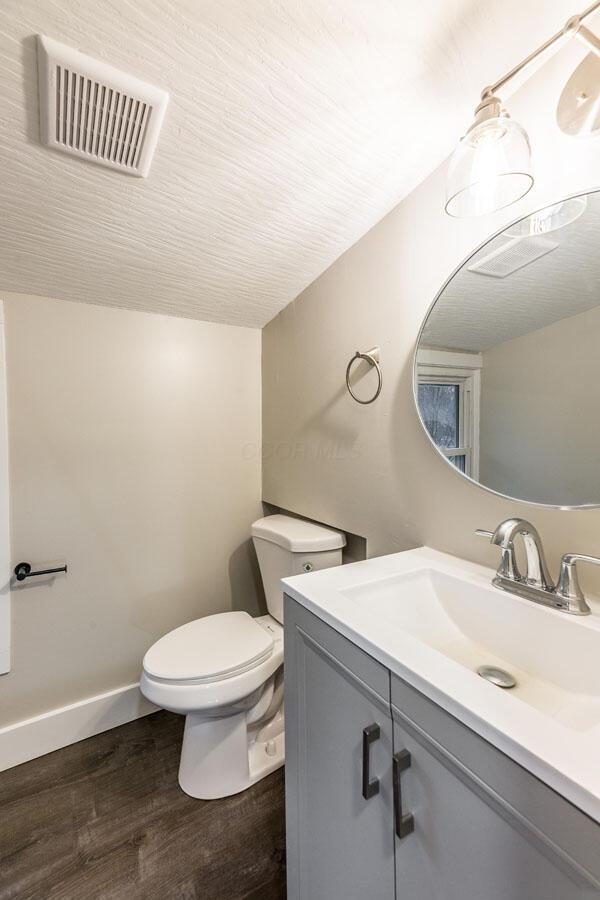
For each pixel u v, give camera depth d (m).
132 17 0.75
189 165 1.06
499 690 0.57
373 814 0.71
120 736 1.66
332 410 1.53
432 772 0.59
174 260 1.41
